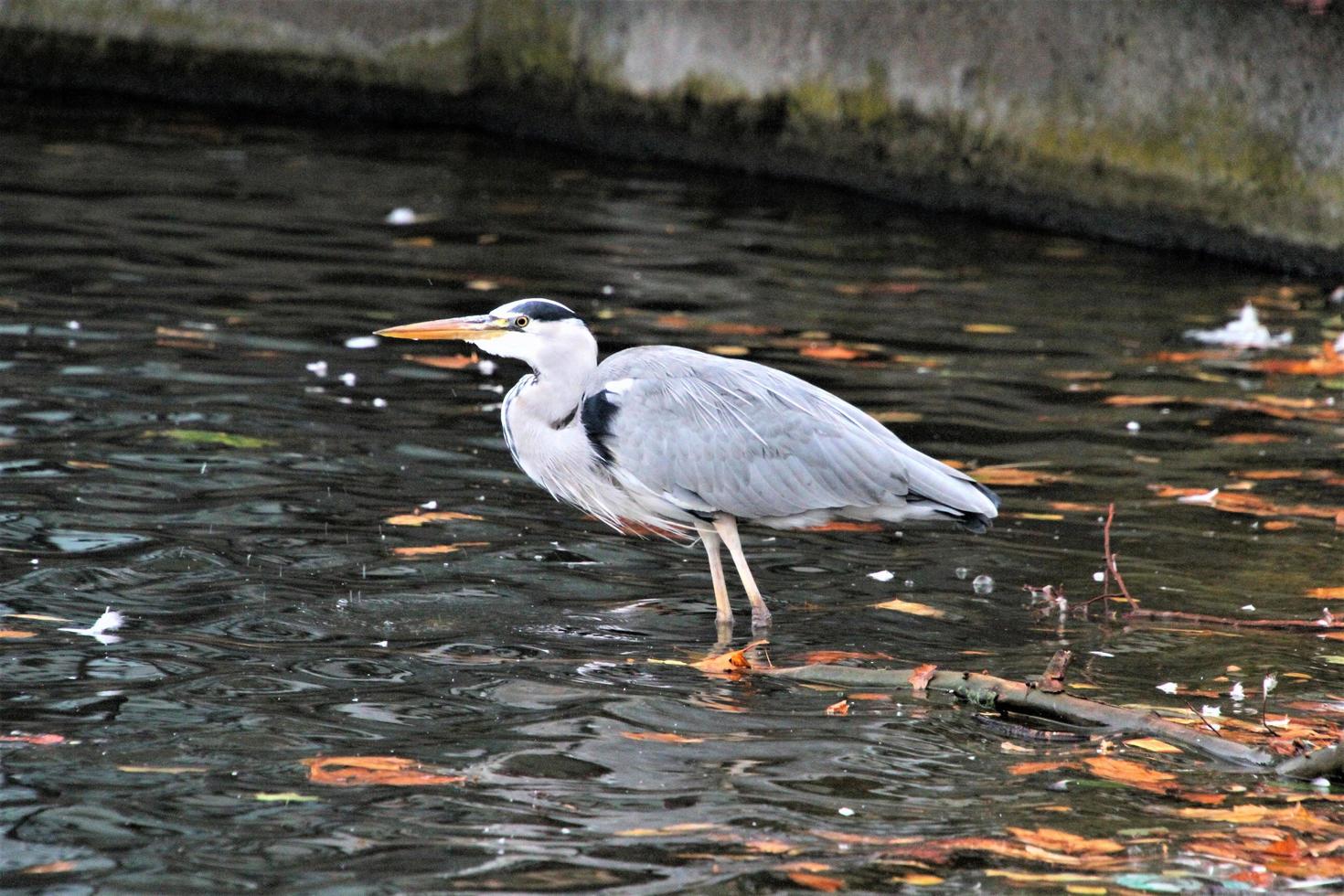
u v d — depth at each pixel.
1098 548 11.10
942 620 9.81
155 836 6.73
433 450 12.33
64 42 25.31
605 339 15.19
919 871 6.66
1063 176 21.38
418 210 20.41
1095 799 7.44
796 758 7.77
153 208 19.48
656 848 6.79
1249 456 13.07
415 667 8.70
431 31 25.22
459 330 10.52
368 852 6.66
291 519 10.77
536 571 10.27
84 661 8.50
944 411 13.88
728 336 15.66
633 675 8.76
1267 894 6.53
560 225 20.14
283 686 8.34
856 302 17.36
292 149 23.45
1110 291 18.55
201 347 14.38
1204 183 20.30
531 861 6.63
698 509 10.04
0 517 10.42
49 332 14.47
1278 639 9.62
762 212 21.67
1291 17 19.34
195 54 25.30
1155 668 9.17
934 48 22.00
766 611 9.65
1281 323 17.39
